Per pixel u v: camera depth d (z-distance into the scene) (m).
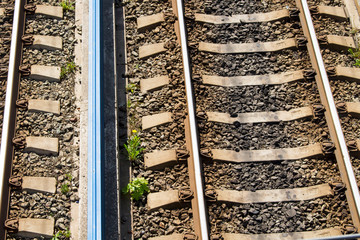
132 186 6.26
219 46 7.52
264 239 6.04
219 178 6.43
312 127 6.84
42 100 6.92
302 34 7.66
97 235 5.74
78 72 7.34
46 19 7.68
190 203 6.19
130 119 6.93
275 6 7.98
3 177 6.08
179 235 5.97
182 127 6.71
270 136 6.76
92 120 6.45
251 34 7.68
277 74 7.28
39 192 6.25
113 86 7.08
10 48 7.22
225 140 6.72
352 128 6.82
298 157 6.59
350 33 7.82
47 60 7.30
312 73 7.16
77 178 6.46
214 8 7.90
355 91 7.19
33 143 6.54
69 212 6.23
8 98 6.71
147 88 7.11
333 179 6.43
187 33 7.60
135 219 6.17
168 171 6.45
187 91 6.78
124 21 7.81
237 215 6.17
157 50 7.41
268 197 6.29
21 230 5.92
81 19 7.83
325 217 6.20
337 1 8.13
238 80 7.21
